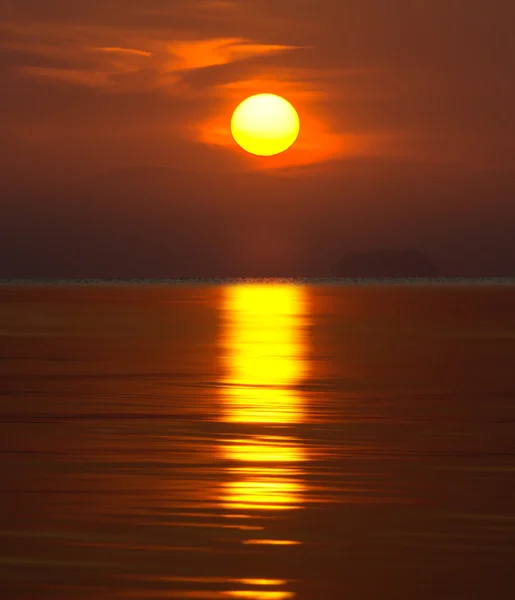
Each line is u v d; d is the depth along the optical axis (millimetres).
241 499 37094
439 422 57812
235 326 176125
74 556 29391
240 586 26766
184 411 62219
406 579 27391
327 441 50812
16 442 50250
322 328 168750
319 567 28469
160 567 28391
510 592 26297
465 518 34250
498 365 96250
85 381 80875
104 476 41375
